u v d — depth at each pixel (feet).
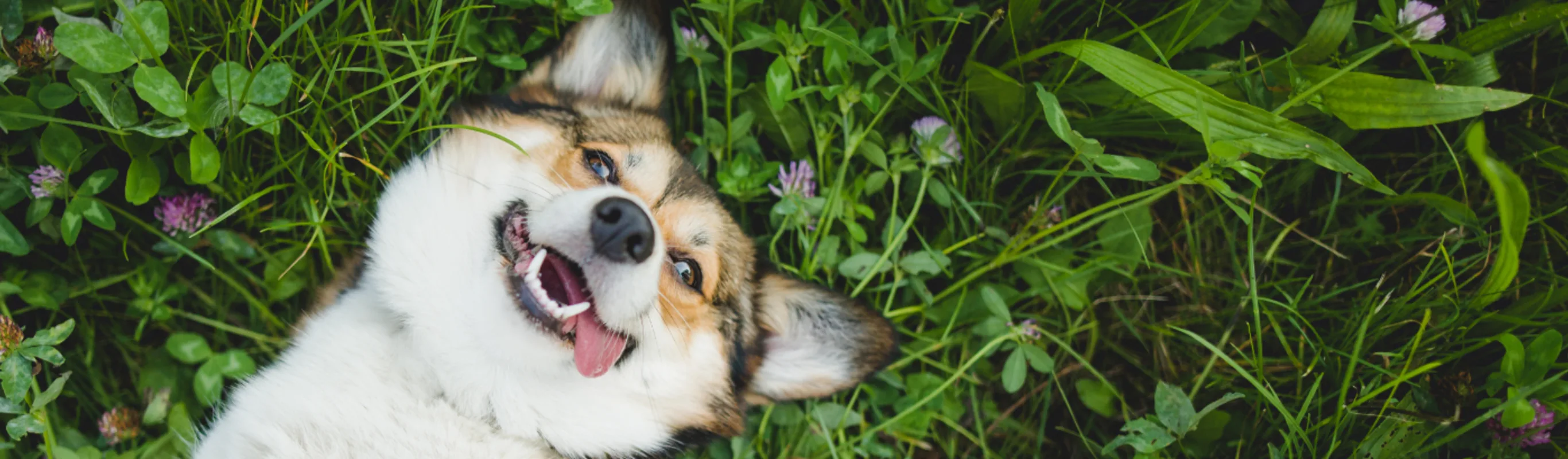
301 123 2.93
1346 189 3.15
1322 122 3.05
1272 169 3.14
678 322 2.71
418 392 2.68
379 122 3.00
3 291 2.79
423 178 2.70
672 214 2.73
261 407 2.67
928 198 3.19
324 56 2.93
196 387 2.89
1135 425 2.91
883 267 3.06
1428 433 2.89
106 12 2.75
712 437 2.86
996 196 3.20
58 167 2.71
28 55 2.68
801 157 3.14
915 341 3.17
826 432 3.02
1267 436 3.06
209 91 2.66
